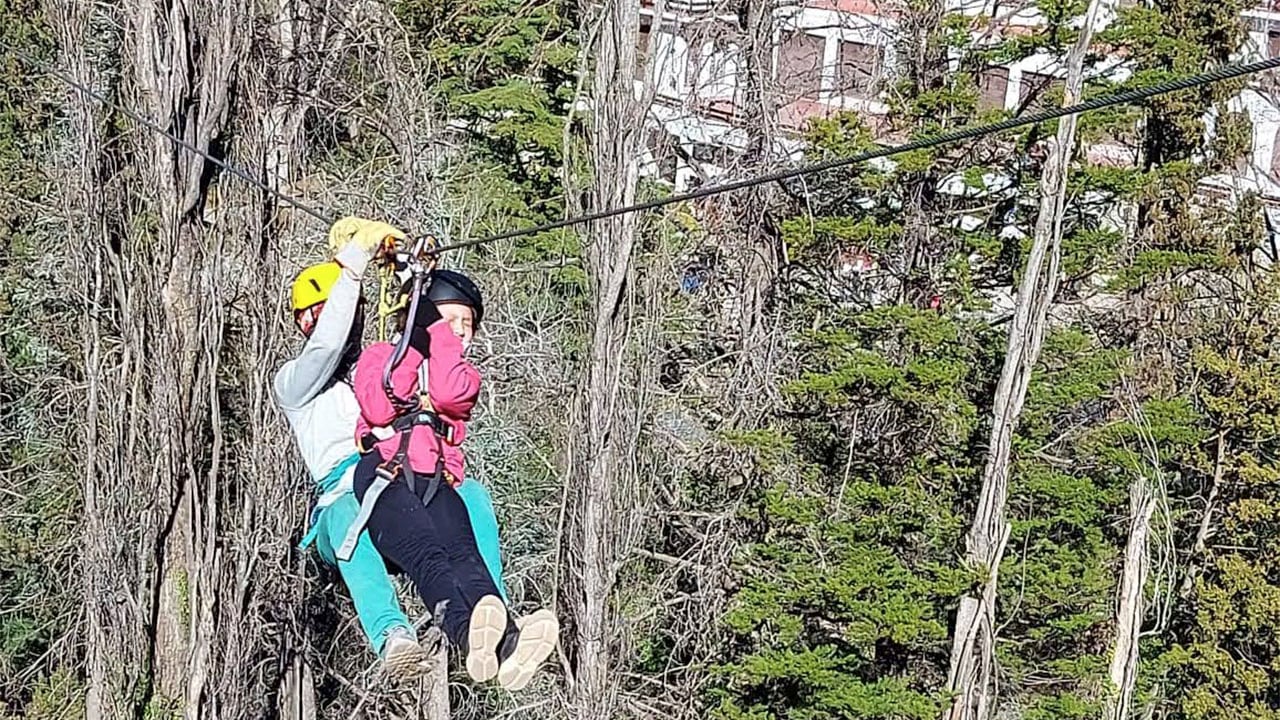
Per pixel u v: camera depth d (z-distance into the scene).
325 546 5.35
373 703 18.03
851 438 19.73
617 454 17.33
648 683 19.34
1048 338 19.89
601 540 17.25
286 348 16.03
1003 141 20.50
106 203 14.56
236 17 14.69
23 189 18.16
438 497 5.01
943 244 21.03
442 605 4.70
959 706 18.44
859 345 20.16
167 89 14.25
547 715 17.81
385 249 5.29
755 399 20.66
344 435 5.30
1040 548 20.34
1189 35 22.75
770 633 19.31
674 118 21.08
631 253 17.02
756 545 19.61
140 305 14.53
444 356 5.11
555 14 24.05
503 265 19.62
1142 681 21.34
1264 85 26.91
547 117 22.81
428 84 23.44
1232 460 22.22
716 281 21.30
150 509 14.68
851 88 22.16
